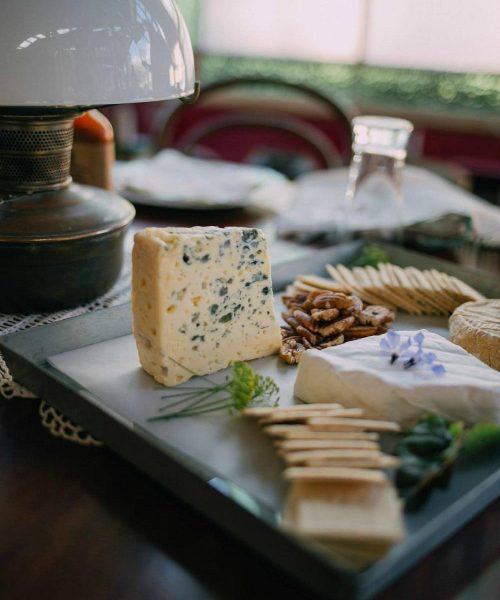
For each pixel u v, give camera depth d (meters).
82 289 1.08
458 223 1.46
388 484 0.65
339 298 1.08
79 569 0.62
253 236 0.94
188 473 0.66
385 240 1.45
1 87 0.88
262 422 0.77
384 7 2.98
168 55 0.98
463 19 2.83
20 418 0.87
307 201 1.62
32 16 0.87
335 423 0.72
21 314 1.07
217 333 0.94
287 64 3.27
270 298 0.99
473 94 2.94
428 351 0.92
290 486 0.70
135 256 0.90
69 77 0.88
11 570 0.62
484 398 0.82
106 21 0.90
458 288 1.18
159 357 0.90
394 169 1.44
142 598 0.60
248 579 0.62
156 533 0.67
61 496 0.72
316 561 0.54
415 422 0.82
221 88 2.19
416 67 3.00
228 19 3.28
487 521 0.69
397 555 0.55
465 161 2.97
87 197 1.07
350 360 0.89
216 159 2.35
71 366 0.94
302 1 3.11
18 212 1.00
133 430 0.72
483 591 0.60
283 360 1.00
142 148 2.14
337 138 3.27
